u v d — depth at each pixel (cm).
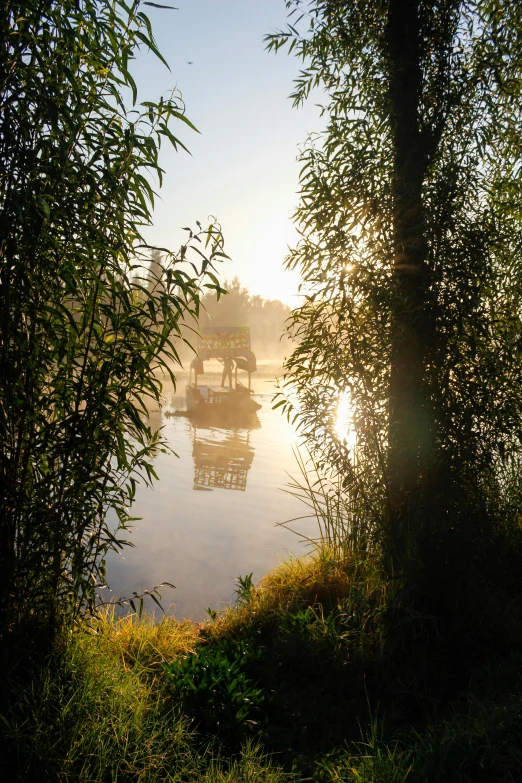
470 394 437
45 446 304
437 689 369
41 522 302
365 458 473
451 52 495
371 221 441
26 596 305
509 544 481
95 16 295
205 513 939
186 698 331
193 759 280
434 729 305
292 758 312
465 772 271
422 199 449
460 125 496
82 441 305
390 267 444
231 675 358
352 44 515
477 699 327
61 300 314
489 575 452
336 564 524
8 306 277
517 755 271
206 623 513
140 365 307
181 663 369
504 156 546
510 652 377
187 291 308
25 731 268
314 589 504
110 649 388
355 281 436
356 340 452
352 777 279
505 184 539
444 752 279
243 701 337
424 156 482
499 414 452
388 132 492
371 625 414
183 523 879
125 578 656
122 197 306
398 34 484
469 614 416
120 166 312
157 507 973
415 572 409
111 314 307
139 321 312
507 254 517
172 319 316
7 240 274
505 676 355
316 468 507
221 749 304
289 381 485
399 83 482
